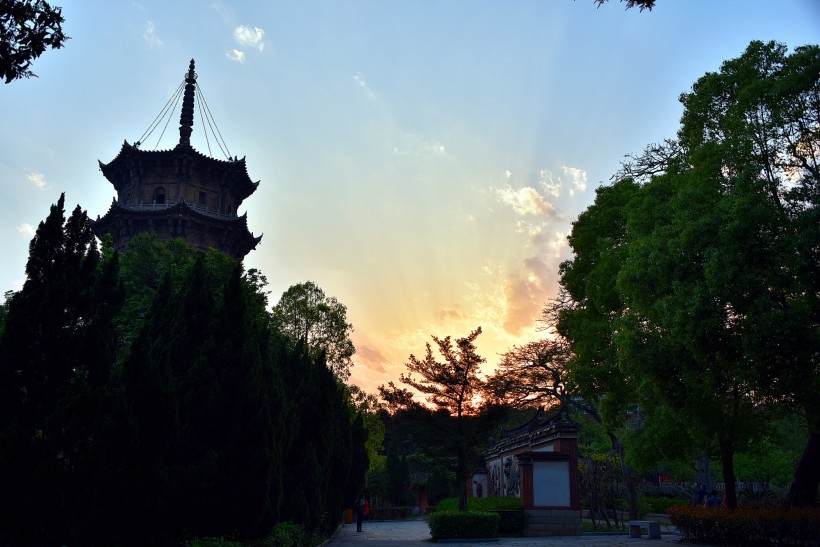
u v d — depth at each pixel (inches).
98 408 413.7
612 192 1196.5
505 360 1752.0
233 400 570.3
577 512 1223.5
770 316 640.4
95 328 457.1
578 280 1210.0
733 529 855.1
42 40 402.6
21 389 432.8
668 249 745.0
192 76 2347.4
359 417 1342.3
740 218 668.1
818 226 652.1
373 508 2320.4
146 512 450.3
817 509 802.2
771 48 829.8
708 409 759.1
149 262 1339.8
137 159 2069.4
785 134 756.0
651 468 956.6
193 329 601.0
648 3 468.8
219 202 2145.7
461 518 1132.5
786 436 1720.0
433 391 1296.8
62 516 412.8
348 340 1736.0
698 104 874.8
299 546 754.8
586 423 2331.4
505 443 1680.6
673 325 708.7
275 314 1715.1
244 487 555.2
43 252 461.1
